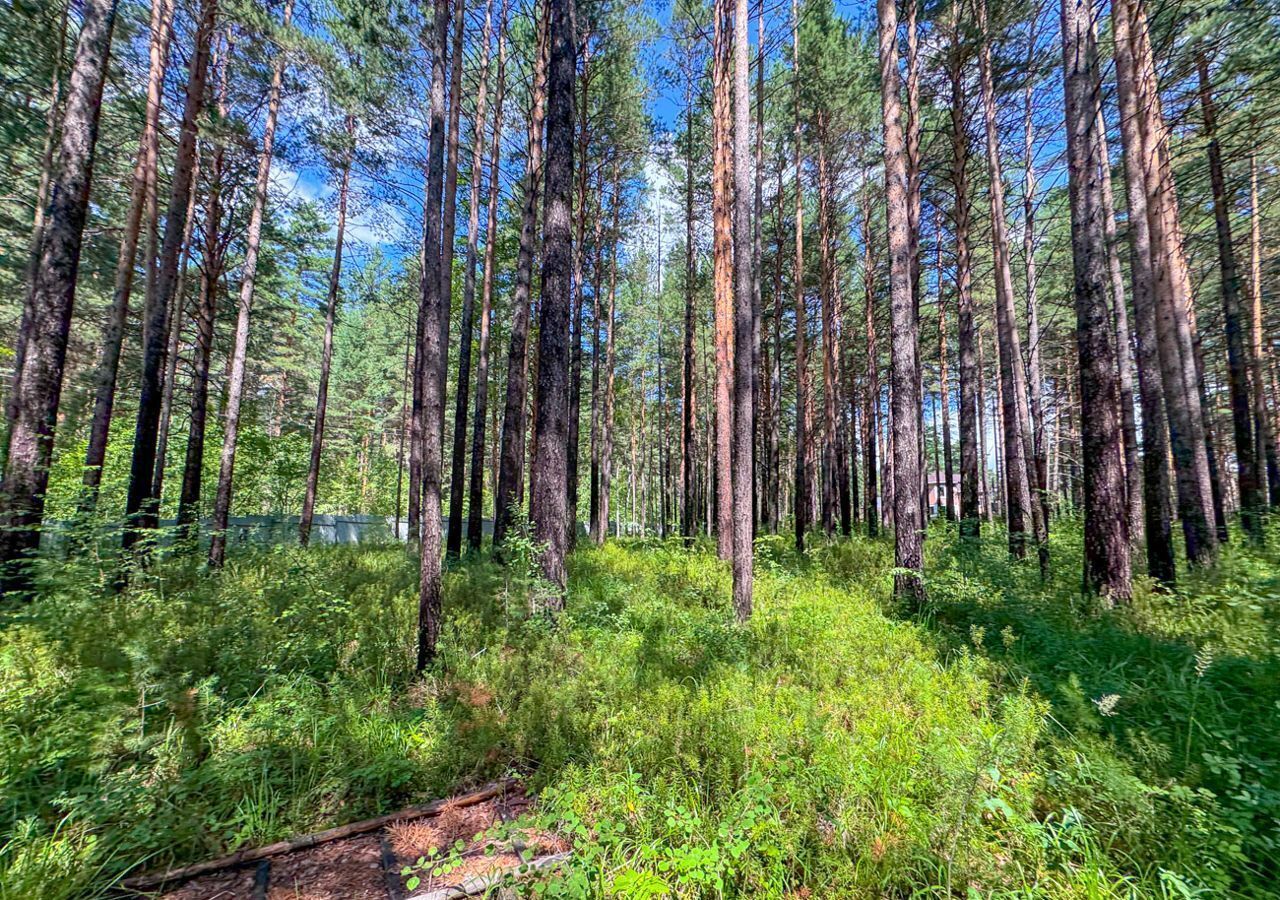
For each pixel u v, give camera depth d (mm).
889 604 7605
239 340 10883
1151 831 2857
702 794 3418
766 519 19078
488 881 2953
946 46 11781
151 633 5098
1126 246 11664
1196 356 13117
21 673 4441
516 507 7840
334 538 21250
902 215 7879
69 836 3035
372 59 10781
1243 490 11094
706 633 6250
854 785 3215
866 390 23938
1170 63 8414
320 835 3354
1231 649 4828
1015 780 3209
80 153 7289
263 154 11180
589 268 21781
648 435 41250
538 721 4469
